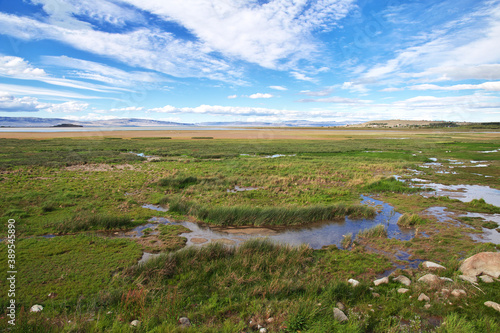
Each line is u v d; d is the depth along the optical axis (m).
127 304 5.99
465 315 5.50
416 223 12.88
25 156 34.03
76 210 13.69
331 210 13.91
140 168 27.91
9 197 15.09
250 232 11.76
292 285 7.03
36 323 5.28
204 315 5.78
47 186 18.56
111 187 18.92
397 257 9.27
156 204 15.68
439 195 18.72
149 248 9.66
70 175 23.05
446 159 38.34
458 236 11.15
